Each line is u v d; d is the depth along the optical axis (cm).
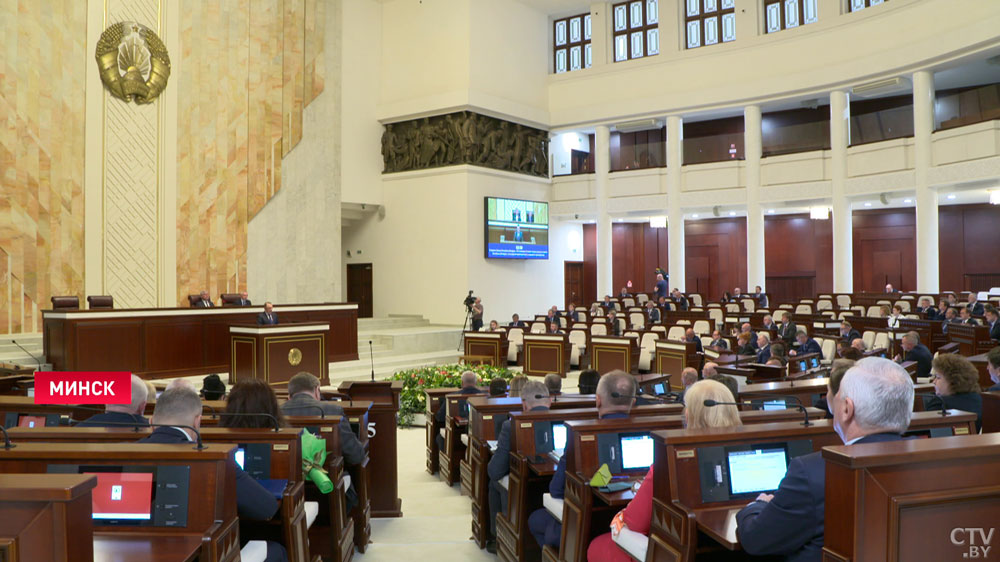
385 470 672
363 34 2262
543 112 2430
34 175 1462
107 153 1560
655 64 2300
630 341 1551
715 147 2312
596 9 2408
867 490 202
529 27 2412
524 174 2386
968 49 1686
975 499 210
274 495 347
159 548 271
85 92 1530
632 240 2800
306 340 1306
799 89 2047
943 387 493
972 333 1172
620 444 407
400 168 2292
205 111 1725
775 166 2138
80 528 203
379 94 2319
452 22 2195
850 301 1934
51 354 1199
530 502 486
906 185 1869
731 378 505
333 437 479
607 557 365
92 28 1538
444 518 661
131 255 1598
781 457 323
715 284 2708
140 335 1253
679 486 310
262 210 1866
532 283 2439
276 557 362
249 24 1823
